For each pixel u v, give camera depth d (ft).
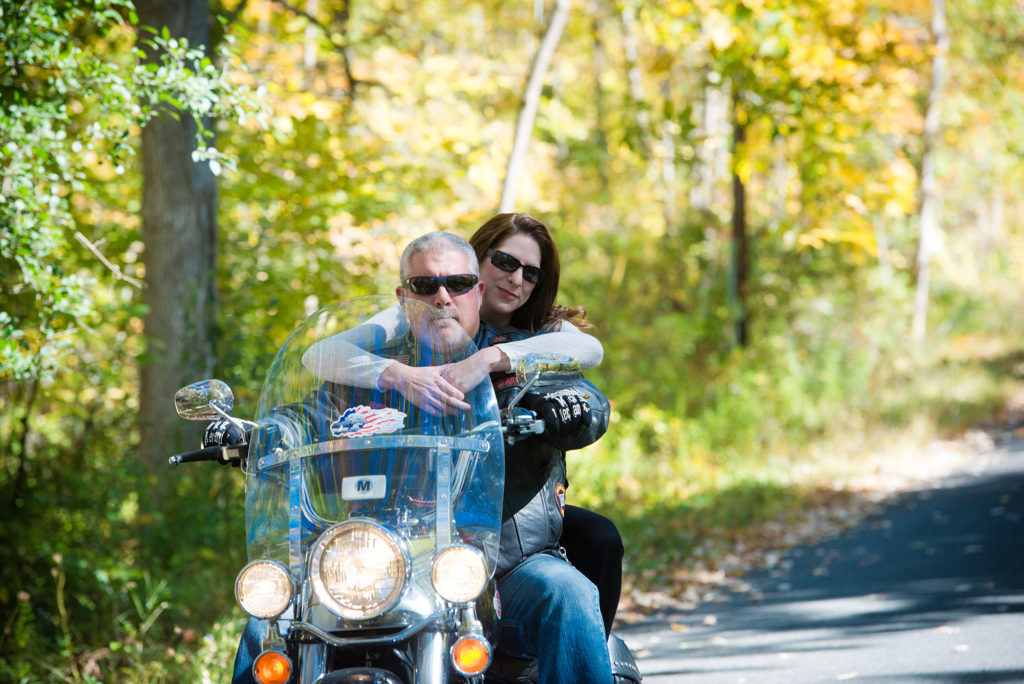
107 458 53.72
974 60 179.93
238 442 21.36
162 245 59.77
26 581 43.11
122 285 61.11
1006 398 137.59
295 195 72.64
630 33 154.61
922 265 185.16
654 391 109.09
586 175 158.20
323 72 97.91
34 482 47.78
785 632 43.45
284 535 18.44
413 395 19.22
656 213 166.50
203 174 60.44
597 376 108.58
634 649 42.73
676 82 169.68
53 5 36.37
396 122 87.97
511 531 21.20
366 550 17.20
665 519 68.18
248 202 73.15
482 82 103.24
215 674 36.22
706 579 55.62
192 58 39.58
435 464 18.74
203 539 52.06
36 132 35.96
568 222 142.31
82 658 38.37
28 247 36.76
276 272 69.10
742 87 90.79
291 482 18.57
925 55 96.43
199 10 58.49
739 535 65.92
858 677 36.01
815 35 92.48
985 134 208.03
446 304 21.67
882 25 94.22
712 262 148.66
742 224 134.51
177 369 58.08
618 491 78.07
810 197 98.89
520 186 112.06
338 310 20.47
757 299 143.54
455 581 17.51
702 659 40.22
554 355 19.89
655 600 51.72
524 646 20.86
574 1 145.69
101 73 36.86
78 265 58.49
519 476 21.56
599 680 19.69
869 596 49.11
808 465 92.17
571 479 78.54
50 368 38.04
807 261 162.71
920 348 169.89
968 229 294.05
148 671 36.88
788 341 136.05
